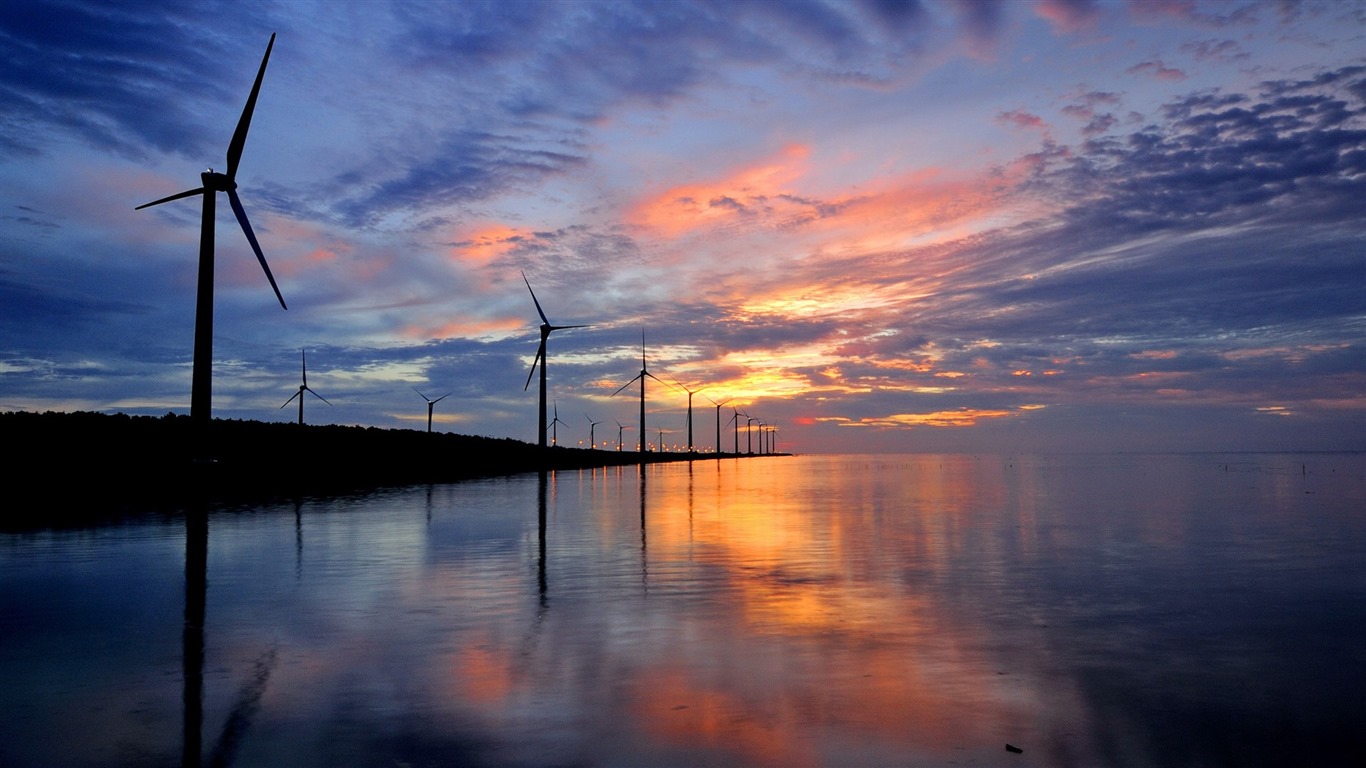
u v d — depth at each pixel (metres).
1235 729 7.29
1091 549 19.12
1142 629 10.91
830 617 11.62
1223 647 9.99
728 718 7.53
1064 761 6.60
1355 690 8.34
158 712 7.72
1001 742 6.98
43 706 7.89
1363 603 12.60
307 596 13.10
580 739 7.05
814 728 7.28
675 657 9.53
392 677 8.77
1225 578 14.98
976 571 15.78
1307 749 6.86
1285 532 22.91
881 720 7.48
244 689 8.38
